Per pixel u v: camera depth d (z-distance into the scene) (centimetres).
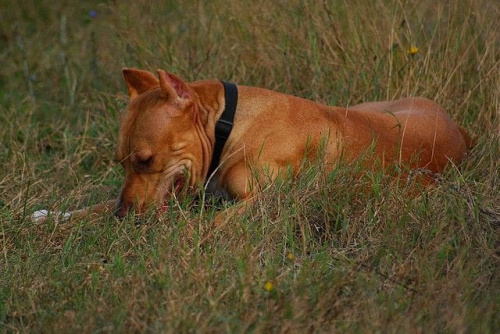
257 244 744
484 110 1016
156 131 801
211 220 772
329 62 1103
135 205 809
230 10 1193
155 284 692
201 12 1219
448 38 1073
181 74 1140
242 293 661
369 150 850
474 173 898
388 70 1077
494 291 671
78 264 731
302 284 669
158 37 1209
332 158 852
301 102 862
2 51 1393
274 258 728
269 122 841
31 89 1220
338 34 1116
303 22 1143
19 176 948
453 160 923
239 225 767
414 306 648
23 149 1036
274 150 834
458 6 1105
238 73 1142
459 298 648
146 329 621
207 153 835
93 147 1042
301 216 798
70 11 1453
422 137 909
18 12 1466
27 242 792
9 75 1305
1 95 1239
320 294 658
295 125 845
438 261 714
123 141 822
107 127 1084
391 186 817
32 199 880
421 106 963
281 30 1149
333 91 1090
